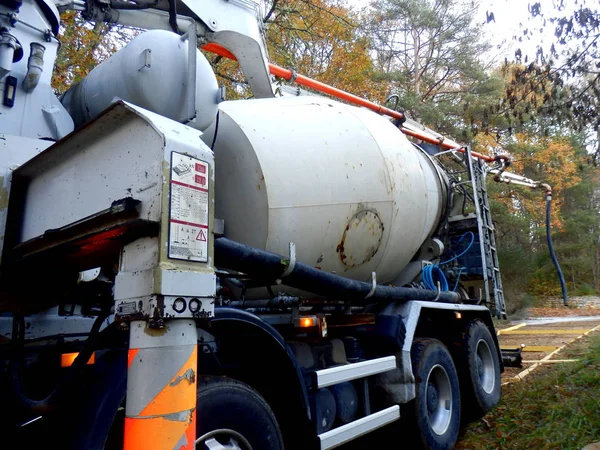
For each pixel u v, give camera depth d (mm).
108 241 2070
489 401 5477
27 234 2385
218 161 3678
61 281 2719
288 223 3584
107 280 2832
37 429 2396
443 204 5852
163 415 1768
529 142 25078
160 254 1795
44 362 2564
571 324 14273
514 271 23000
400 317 4285
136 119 1948
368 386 3988
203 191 1984
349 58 18984
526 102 8727
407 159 4613
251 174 3555
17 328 2533
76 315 2926
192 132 2053
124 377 2246
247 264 2844
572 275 31203
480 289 6664
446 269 6348
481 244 6258
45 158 2277
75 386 2381
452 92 24906
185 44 2902
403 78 23969
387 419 3826
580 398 5012
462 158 7508
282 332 3826
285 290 3873
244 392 2562
